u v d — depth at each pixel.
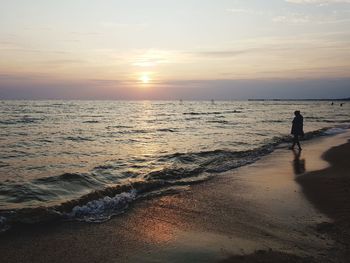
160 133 30.23
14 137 26.12
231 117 56.56
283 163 15.04
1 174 13.09
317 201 9.26
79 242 6.83
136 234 7.25
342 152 17.64
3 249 6.45
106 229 7.53
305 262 5.62
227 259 5.96
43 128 34.06
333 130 29.56
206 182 11.77
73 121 45.38
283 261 5.65
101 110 88.12
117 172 13.67
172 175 12.74
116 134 29.44
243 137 26.20
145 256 6.20
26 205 9.09
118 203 9.27
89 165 15.29
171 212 8.66
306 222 7.74
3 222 7.59
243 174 13.00
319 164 14.60
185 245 6.64
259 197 9.84
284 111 82.62
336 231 7.09
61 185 11.36
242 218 8.14
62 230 7.43
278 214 8.36
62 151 19.62
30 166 15.00
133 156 17.80
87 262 5.98
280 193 10.20
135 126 38.25
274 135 27.48
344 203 8.92
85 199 9.16
